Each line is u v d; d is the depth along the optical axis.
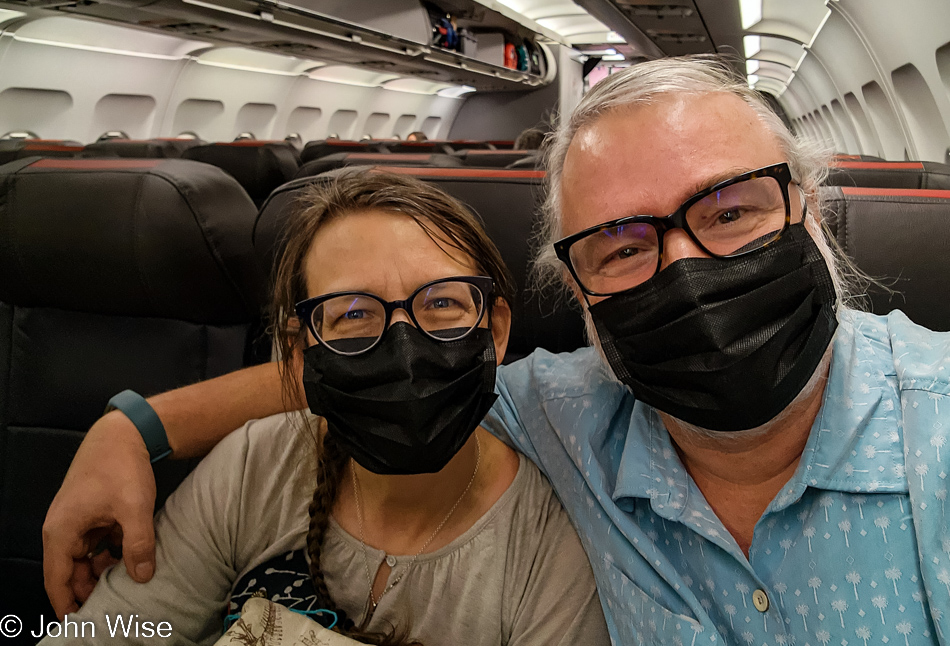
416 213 0.80
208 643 0.93
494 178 1.22
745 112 0.75
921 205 1.02
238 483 0.94
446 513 0.88
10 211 1.30
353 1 6.25
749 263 0.71
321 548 0.90
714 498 0.82
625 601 0.79
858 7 5.77
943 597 0.61
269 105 9.48
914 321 1.02
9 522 1.51
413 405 0.74
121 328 1.41
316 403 0.81
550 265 1.05
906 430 0.69
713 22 8.45
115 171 1.24
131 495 0.88
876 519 0.68
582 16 11.52
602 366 0.97
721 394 0.70
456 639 0.82
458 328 0.80
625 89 0.76
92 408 1.44
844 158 1.95
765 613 0.72
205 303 1.29
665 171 0.72
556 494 0.94
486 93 15.38
